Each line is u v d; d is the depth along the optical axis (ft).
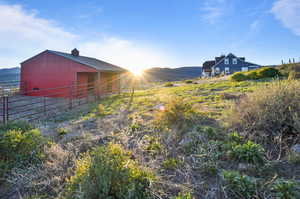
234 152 7.23
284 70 49.73
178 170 7.00
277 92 9.71
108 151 7.63
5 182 7.19
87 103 32.14
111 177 5.64
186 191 5.76
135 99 31.01
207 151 7.84
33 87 45.91
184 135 10.20
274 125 8.83
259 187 5.34
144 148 9.33
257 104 9.76
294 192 4.90
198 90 33.63
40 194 6.44
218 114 13.75
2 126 11.19
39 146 9.79
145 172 6.54
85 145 10.27
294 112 8.58
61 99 39.32
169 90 41.65
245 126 9.48
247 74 42.39
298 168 6.11
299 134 7.85
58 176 7.34
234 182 5.57
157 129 11.93
